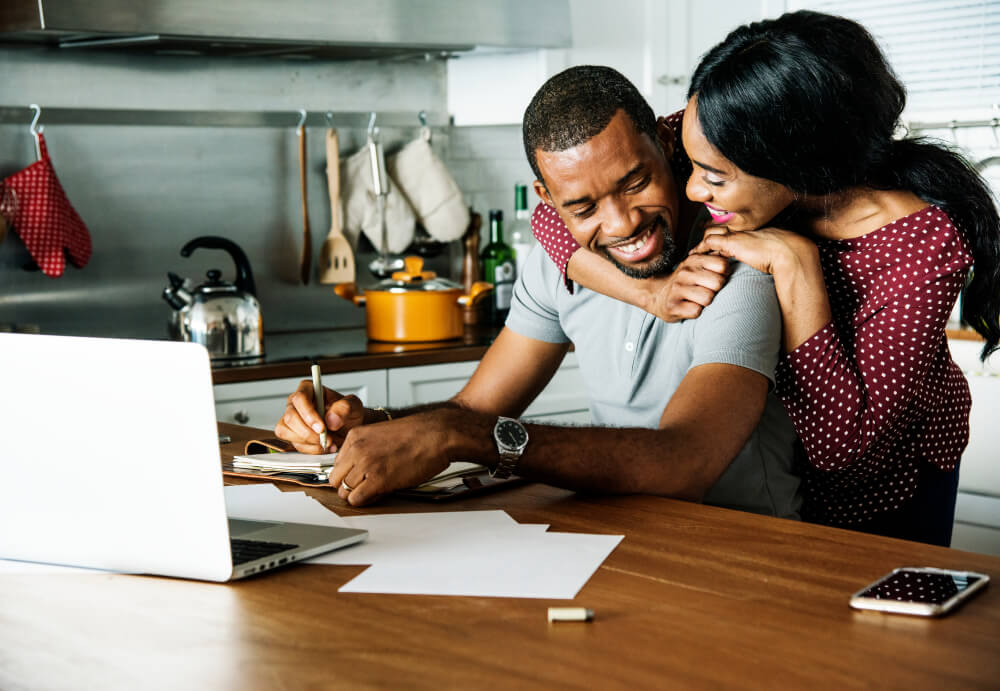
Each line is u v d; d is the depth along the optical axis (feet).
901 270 4.94
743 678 2.58
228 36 8.54
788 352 4.83
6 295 9.21
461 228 11.03
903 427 5.32
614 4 10.61
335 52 10.04
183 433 3.29
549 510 4.19
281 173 10.57
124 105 9.72
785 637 2.83
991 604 3.05
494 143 11.75
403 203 10.88
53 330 9.46
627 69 10.78
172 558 3.42
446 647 2.81
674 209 5.00
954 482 5.77
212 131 10.14
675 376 5.33
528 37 9.87
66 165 9.45
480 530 3.93
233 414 8.31
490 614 3.05
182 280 8.93
